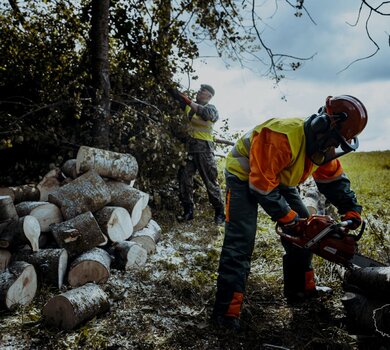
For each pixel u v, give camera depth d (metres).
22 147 5.56
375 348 2.53
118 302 3.25
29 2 5.67
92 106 5.18
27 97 5.85
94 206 3.98
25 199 4.23
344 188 2.93
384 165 12.27
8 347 2.60
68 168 4.54
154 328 2.87
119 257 3.90
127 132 5.89
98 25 5.26
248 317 3.00
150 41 5.85
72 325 2.75
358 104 2.50
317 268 3.73
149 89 5.94
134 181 5.23
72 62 5.82
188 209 5.92
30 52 5.75
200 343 2.68
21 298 3.09
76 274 3.44
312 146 2.57
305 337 2.75
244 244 2.81
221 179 7.32
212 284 3.68
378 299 2.62
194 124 5.82
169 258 4.30
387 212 5.96
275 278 3.71
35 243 3.50
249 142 2.82
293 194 3.20
